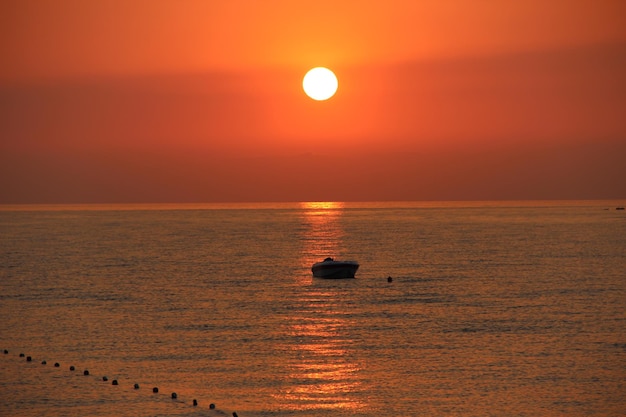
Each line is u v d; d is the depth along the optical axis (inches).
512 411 2447.1
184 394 2620.6
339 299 5002.5
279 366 3019.2
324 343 3476.9
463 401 2541.8
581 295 5167.3
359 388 2689.5
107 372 2923.2
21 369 2972.4
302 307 4643.2
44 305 4768.7
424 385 2731.3
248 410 2437.3
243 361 3105.3
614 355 3208.7
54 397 2578.7
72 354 3257.9
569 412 2444.6
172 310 4525.1
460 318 4185.5
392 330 3804.1
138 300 4982.8
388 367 2992.1
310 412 2422.5
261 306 4687.5
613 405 2509.8
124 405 2485.2
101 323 4047.7
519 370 2945.4
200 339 3585.1
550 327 3892.7
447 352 3270.2
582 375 2874.0
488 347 3368.6
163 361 3112.7
